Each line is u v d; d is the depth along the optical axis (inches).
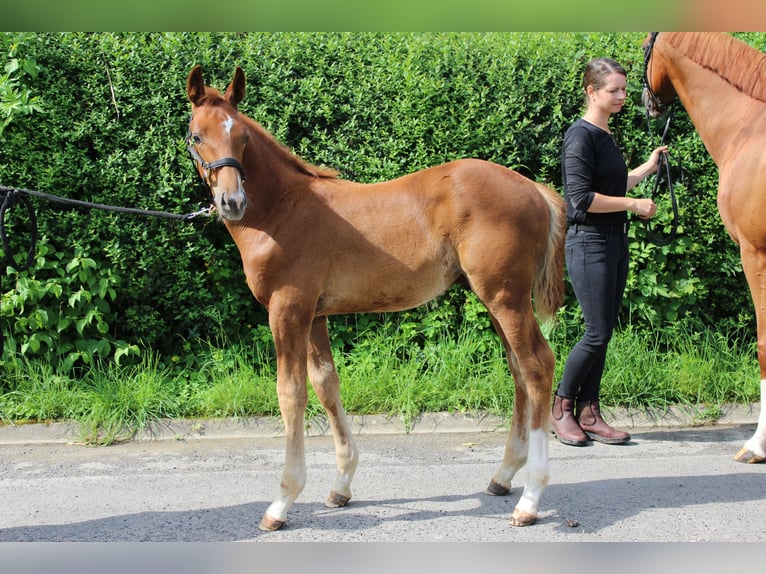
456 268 139.8
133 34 213.3
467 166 137.6
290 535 134.3
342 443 146.9
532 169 222.5
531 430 136.3
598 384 184.1
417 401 199.9
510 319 134.7
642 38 217.3
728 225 173.8
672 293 217.0
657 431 191.0
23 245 209.3
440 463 170.9
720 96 177.3
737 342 225.1
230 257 219.9
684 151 216.1
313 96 215.9
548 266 140.9
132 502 150.9
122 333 223.0
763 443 164.7
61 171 207.8
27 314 211.5
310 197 139.9
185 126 211.9
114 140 212.1
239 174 131.2
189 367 219.5
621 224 175.2
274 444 186.9
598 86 170.7
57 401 198.4
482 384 203.0
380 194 140.5
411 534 133.4
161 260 213.0
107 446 187.5
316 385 145.6
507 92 216.2
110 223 209.8
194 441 190.7
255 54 216.5
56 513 145.8
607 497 147.6
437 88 213.8
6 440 190.4
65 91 208.5
